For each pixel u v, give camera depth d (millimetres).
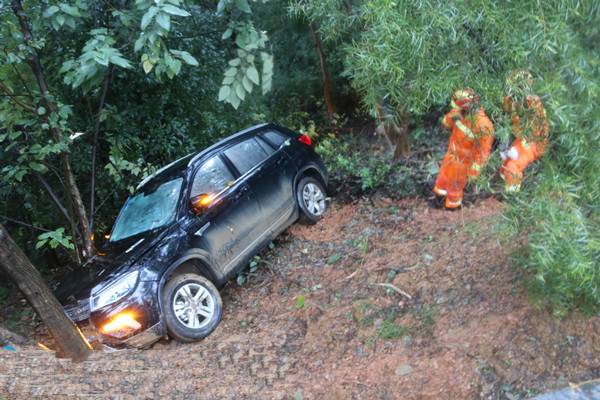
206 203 5926
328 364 4430
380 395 3896
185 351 5051
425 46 3371
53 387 4098
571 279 3645
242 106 11234
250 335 5219
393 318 4742
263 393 4184
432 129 8875
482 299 4535
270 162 6875
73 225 7250
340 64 11406
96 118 7527
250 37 4113
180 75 8906
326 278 5867
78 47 7344
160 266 5312
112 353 4793
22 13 5750
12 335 5531
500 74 3428
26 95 6230
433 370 3969
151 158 9148
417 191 7227
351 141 10414
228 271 5992
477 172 4406
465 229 5746
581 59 3166
